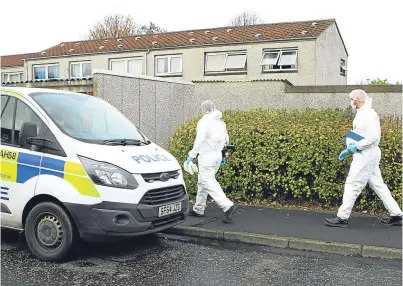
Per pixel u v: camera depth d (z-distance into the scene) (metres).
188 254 6.11
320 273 5.40
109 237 5.51
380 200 7.85
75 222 5.50
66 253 5.61
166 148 12.07
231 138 8.64
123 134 6.61
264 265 5.69
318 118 9.27
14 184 5.87
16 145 5.98
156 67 26.28
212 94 14.66
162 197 5.89
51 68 29.83
